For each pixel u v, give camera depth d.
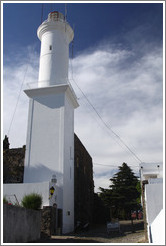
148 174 19.34
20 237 10.33
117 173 29.53
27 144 22.06
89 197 32.22
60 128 21.92
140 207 30.27
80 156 28.42
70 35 27.02
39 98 23.53
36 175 20.78
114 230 18.73
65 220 19.38
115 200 27.14
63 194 19.72
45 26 25.88
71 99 24.61
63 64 24.89
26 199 13.65
